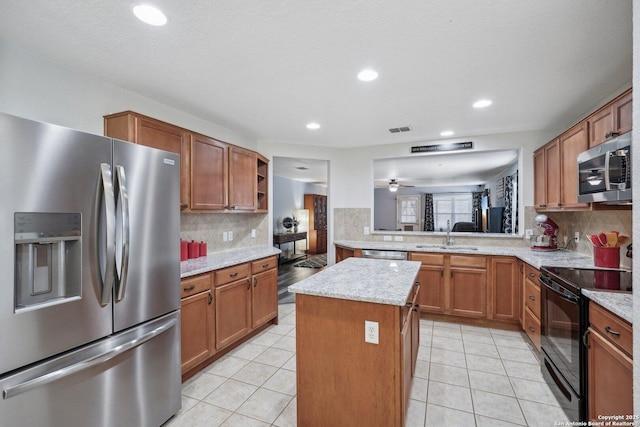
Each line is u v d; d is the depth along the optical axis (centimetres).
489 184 836
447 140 418
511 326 340
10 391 119
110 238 151
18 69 189
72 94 215
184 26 168
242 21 164
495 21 164
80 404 144
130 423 167
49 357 134
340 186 478
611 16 158
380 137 411
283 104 288
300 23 166
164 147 246
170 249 195
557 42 183
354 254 412
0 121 118
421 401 209
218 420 193
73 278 144
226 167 313
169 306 194
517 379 237
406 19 162
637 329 102
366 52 196
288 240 802
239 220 382
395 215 1034
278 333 330
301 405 174
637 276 103
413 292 213
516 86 247
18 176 123
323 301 168
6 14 156
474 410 200
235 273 283
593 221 294
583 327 174
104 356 150
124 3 149
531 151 377
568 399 190
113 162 159
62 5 150
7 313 120
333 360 167
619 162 181
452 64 212
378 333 157
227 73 225
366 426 160
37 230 129
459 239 418
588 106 292
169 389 192
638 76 102
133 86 246
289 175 800
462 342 305
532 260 277
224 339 269
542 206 337
